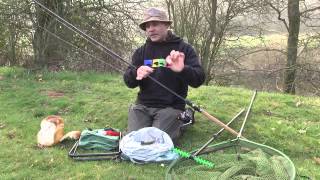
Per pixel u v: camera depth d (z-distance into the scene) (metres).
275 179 1.82
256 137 2.66
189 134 2.67
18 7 5.64
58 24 5.73
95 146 2.39
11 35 5.76
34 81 4.09
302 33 7.42
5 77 4.25
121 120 2.94
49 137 2.47
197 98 3.44
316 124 2.93
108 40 6.09
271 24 7.94
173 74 2.48
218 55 8.25
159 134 2.26
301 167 2.25
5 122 2.87
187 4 8.16
